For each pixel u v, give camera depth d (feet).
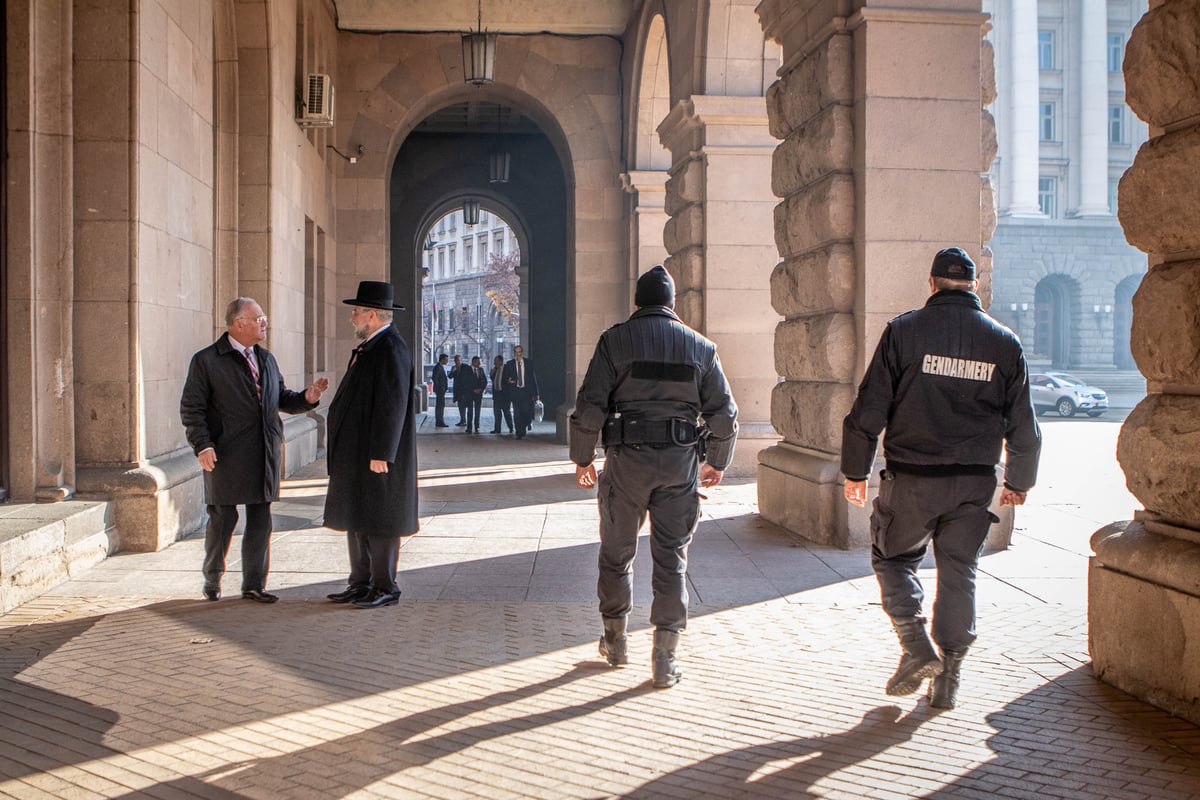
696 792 11.14
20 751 12.32
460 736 12.80
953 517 13.80
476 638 17.42
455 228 253.44
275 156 39.75
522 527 29.58
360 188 59.41
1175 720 13.26
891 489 13.87
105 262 24.68
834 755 12.17
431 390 165.99
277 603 19.98
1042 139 154.61
